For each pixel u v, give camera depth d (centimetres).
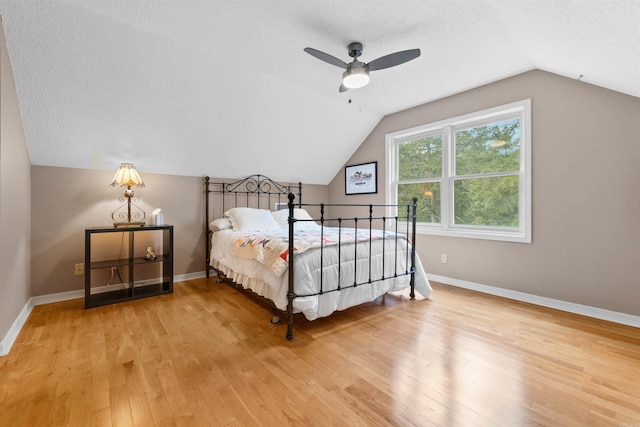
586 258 243
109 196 306
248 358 176
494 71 273
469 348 188
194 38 223
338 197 479
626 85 210
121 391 144
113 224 299
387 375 159
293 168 431
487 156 311
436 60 253
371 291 253
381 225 413
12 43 195
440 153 350
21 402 134
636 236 220
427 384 151
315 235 272
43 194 272
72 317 239
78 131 263
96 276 301
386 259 268
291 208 204
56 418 125
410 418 127
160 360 173
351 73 213
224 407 133
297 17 197
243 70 271
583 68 217
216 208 380
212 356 178
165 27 210
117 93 251
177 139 313
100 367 165
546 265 265
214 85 277
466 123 326
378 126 414
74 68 222
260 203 421
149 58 235
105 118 264
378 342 197
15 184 213
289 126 359
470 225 324
